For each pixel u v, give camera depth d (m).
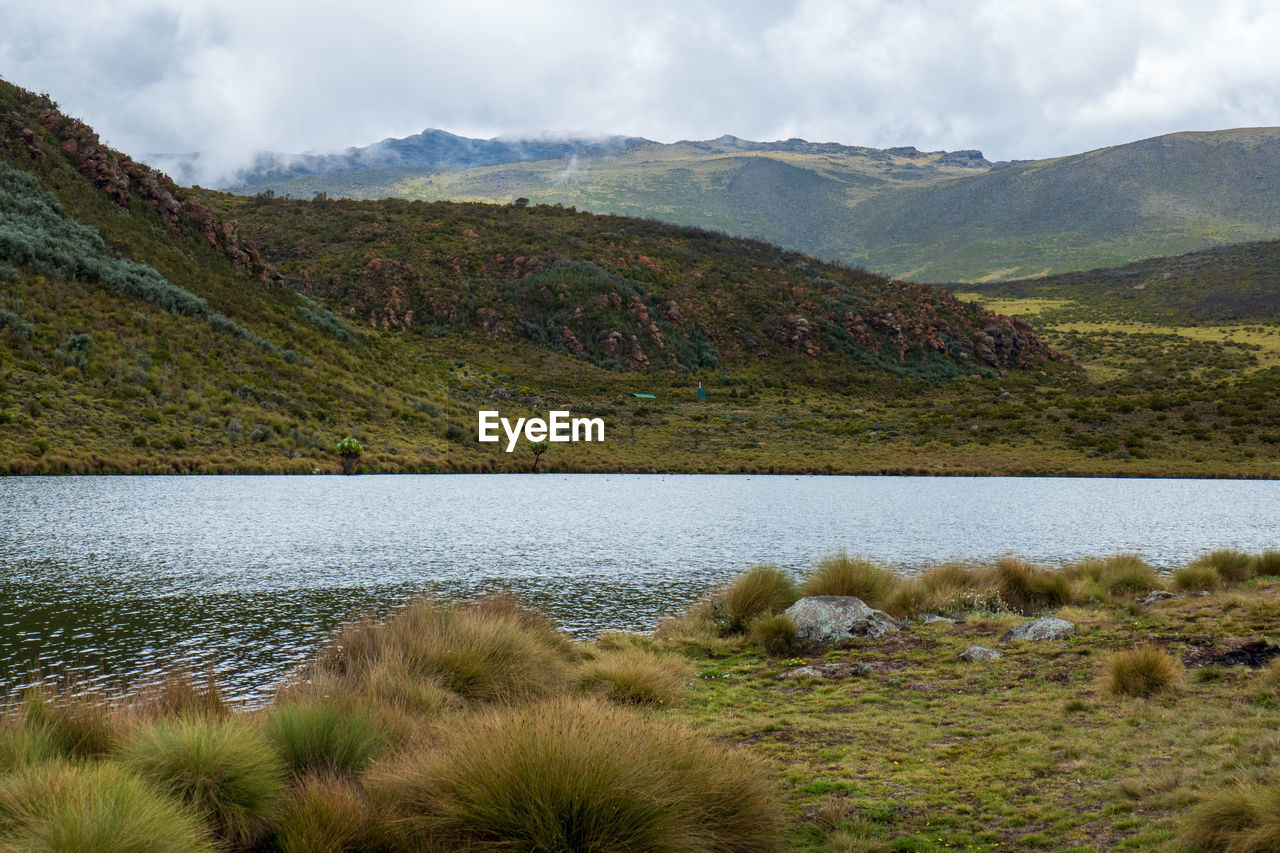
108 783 5.09
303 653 14.80
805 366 136.75
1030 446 93.88
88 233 77.62
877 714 9.69
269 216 158.00
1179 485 73.25
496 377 114.12
